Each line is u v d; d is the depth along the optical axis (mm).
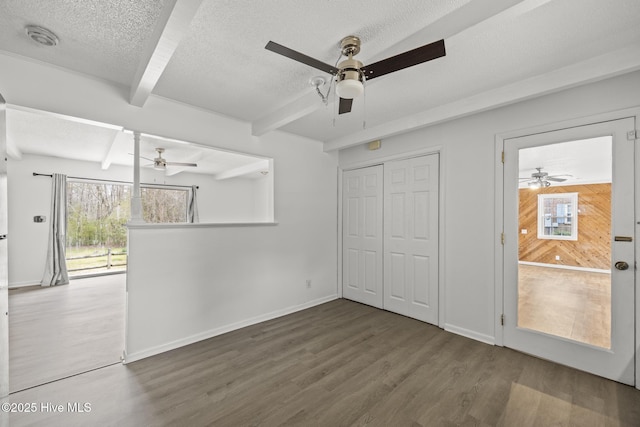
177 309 2656
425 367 2279
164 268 2584
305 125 3404
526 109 2506
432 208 3223
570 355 2268
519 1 1357
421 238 3324
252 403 1840
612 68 1922
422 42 1713
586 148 2229
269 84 2389
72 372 2191
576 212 2277
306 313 3600
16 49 1887
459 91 2516
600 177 2168
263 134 3312
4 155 1729
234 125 3135
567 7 1500
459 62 2039
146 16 1572
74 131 3637
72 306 3812
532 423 1664
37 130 3590
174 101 2693
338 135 3799
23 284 4895
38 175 5031
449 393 1943
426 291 3273
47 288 4770
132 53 1940
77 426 1622
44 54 1947
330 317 3445
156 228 2543
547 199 2422
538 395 1918
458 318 2947
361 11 1538
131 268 2406
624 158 2055
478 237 2809
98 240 5809
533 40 1785
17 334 2896
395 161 3600
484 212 2770
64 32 1711
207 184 7203
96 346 2633
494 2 1439
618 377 2057
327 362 2359
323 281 4074
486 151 2754
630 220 2033
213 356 2463
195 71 2178
